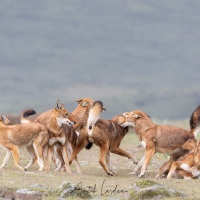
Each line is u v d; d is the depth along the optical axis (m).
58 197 52.03
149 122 70.56
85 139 70.25
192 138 70.50
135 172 71.56
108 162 72.06
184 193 55.06
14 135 67.25
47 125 69.44
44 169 70.19
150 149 69.69
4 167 68.12
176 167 67.44
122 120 72.06
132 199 52.53
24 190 52.59
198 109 71.19
